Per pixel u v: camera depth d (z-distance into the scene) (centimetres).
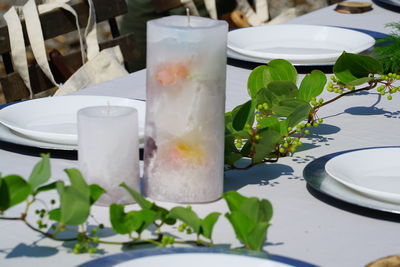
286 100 108
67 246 88
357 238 92
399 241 92
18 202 80
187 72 94
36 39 169
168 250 80
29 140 115
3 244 88
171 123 95
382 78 122
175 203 97
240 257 78
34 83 174
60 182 80
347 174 106
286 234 92
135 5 296
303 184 106
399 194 97
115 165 94
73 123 124
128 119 94
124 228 83
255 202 80
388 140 124
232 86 148
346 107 140
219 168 98
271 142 104
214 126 96
